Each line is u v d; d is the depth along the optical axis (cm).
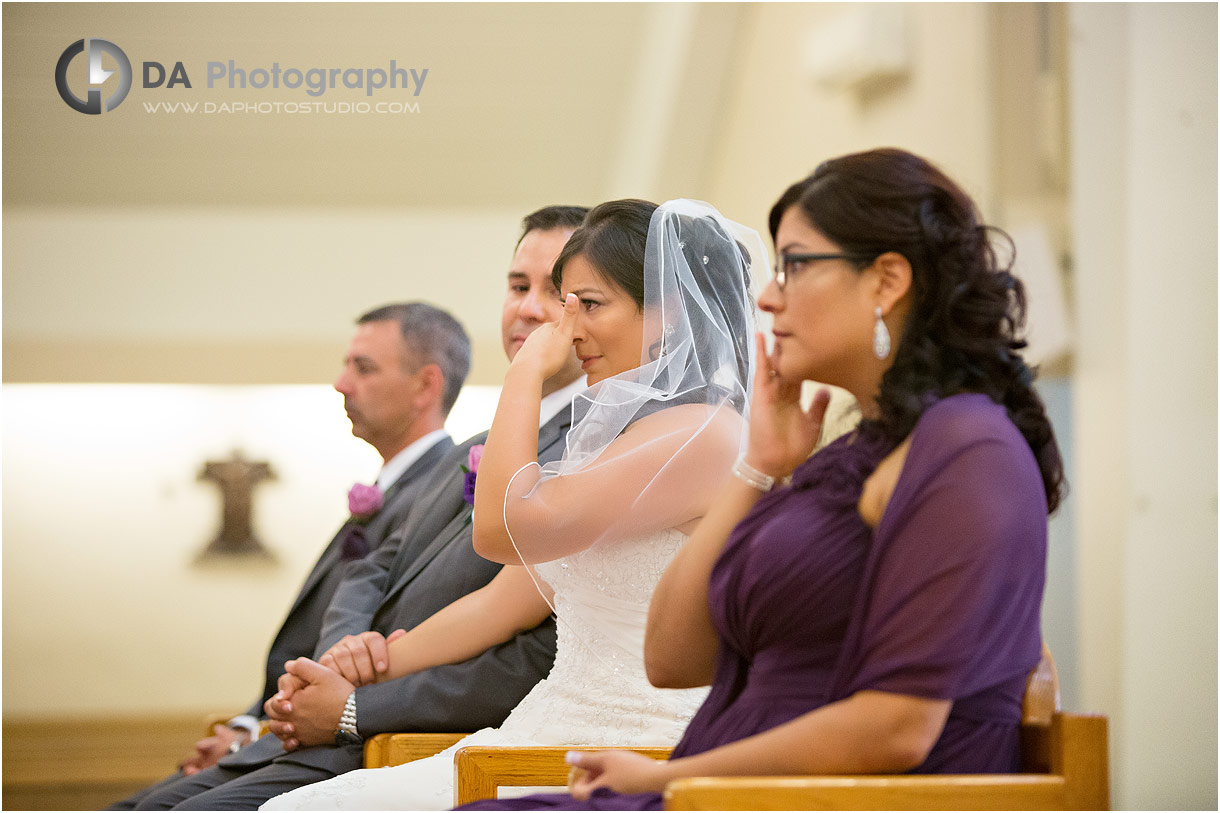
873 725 209
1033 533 217
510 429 323
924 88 813
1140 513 599
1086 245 633
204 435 1375
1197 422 605
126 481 1365
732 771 214
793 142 1015
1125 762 591
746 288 350
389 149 1182
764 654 237
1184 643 597
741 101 1120
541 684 348
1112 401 613
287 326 1240
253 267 1230
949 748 222
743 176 1125
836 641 230
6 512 1344
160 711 1350
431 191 1237
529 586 382
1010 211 694
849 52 852
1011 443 221
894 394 232
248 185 1206
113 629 1354
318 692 378
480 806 241
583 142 1220
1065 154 650
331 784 335
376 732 375
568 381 423
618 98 1191
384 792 332
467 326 1257
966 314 235
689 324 339
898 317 238
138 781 1012
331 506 1390
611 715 324
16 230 1202
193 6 1046
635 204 352
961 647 209
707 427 328
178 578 1368
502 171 1230
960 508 213
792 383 254
